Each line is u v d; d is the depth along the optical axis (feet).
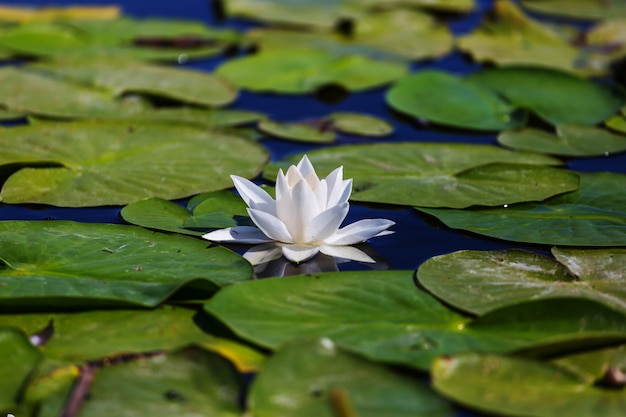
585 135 12.39
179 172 10.61
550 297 7.28
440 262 8.04
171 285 7.45
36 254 8.03
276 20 19.49
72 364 6.31
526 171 10.40
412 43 18.24
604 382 6.13
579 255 8.35
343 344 6.59
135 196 9.88
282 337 6.65
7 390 5.89
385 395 5.85
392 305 7.23
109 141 11.50
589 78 15.90
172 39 17.61
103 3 21.11
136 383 5.98
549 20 20.44
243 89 15.25
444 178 10.45
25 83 14.01
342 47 17.78
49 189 9.96
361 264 8.30
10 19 18.86
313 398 5.77
